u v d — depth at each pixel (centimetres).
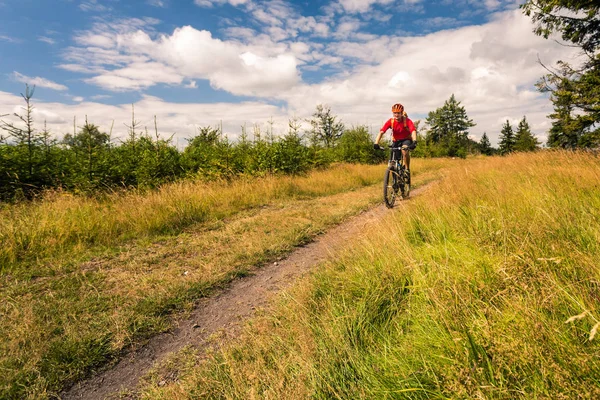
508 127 6738
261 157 1199
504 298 187
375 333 225
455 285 222
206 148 1176
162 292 331
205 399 192
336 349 210
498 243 274
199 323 286
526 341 152
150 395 203
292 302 290
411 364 182
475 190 518
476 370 149
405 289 272
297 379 189
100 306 303
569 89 1261
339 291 293
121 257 436
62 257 430
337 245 449
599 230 256
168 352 248
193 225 601
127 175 881
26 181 721
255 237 515
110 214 581
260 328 263
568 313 164
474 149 7556
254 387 191
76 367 227
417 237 387
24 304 302
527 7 1167
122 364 236
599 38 1153
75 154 843
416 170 1769
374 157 2180
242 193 839
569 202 365
